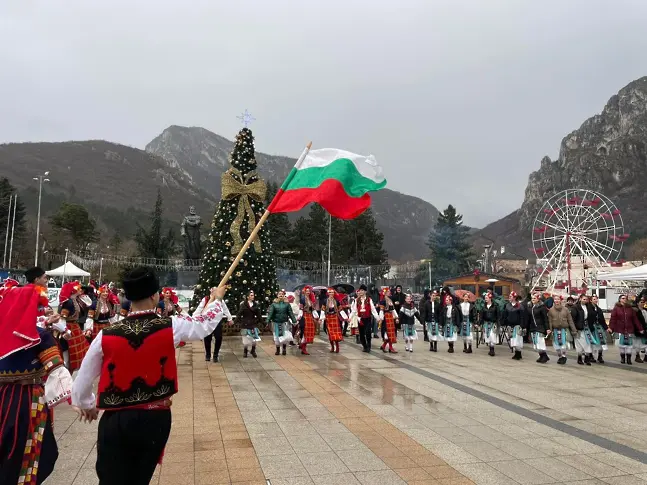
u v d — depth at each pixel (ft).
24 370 12.76
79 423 22.65
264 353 47.67
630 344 45.34
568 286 124.06
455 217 224.94
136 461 10.53
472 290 141.79
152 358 10.62
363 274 182.91
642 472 17.21
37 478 12.48
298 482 15.98
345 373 36.45
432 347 51.85
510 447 19.69
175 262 155.12
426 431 21.67
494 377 35.91
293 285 148.46
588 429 22.44
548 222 137.90
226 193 65.31
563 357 44.21
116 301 41.11
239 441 20.13
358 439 20.44
